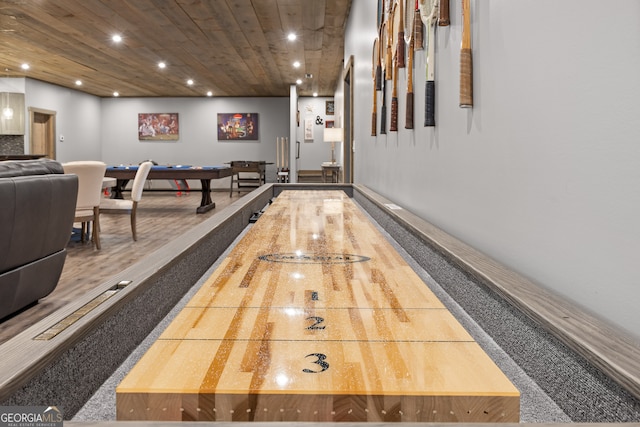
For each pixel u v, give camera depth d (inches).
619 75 31.9
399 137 111.9
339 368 26.2
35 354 25.7
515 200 48.1
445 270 53.9
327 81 458.6
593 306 34.9
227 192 525.3
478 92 58.3
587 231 35.7
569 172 38.1
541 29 42.4
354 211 96.5
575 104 37.1
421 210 89.0
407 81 96.2
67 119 496.1
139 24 257.8
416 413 23.7
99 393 31.4
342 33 282.0
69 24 257.1
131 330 37.1
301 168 570.9
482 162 56.9
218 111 561.3
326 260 52.4
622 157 31.6
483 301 42.6
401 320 33.7
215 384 24.4
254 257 53.9
